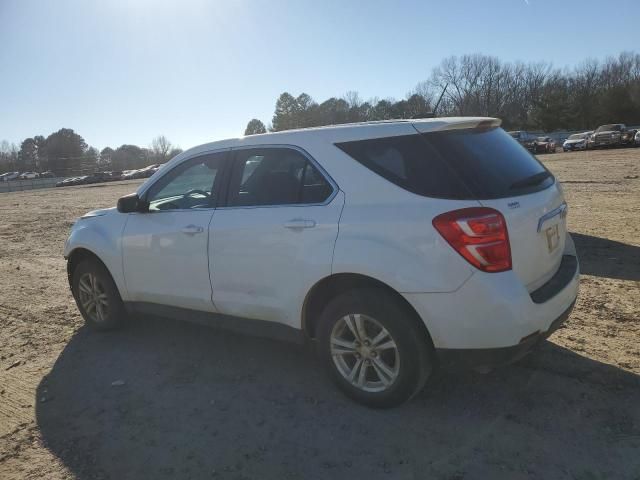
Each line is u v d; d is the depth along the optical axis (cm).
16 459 310
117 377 412
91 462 304
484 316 289
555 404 333
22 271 838
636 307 491
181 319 437
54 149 11319
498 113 8506
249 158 391
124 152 11125
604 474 268
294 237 346
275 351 445
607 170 2006
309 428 325
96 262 493
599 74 8381
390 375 325
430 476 274
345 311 332
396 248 304
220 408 356
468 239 287
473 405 338
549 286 327
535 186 338
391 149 327
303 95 9581
